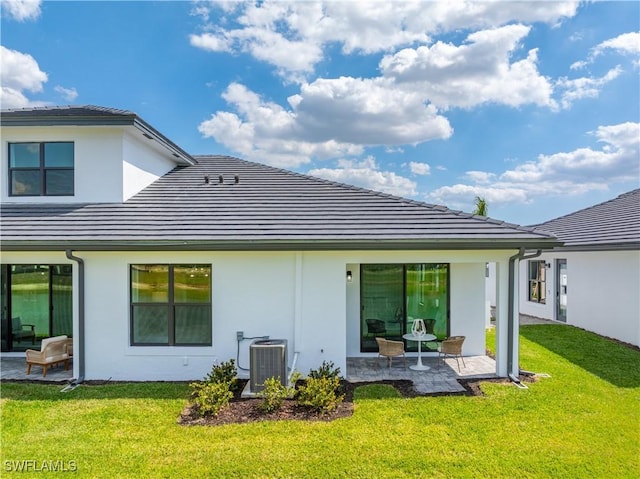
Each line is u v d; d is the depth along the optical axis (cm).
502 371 911
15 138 1048
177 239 860
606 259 1389
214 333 914
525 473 521
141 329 929
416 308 1118
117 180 1047
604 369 970
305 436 616
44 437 617
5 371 958
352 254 909
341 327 912
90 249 862
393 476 514
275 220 952
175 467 534
